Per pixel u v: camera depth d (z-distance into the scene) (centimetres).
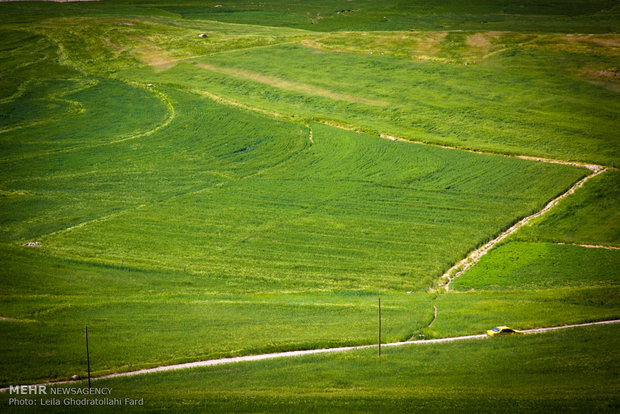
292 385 6675
